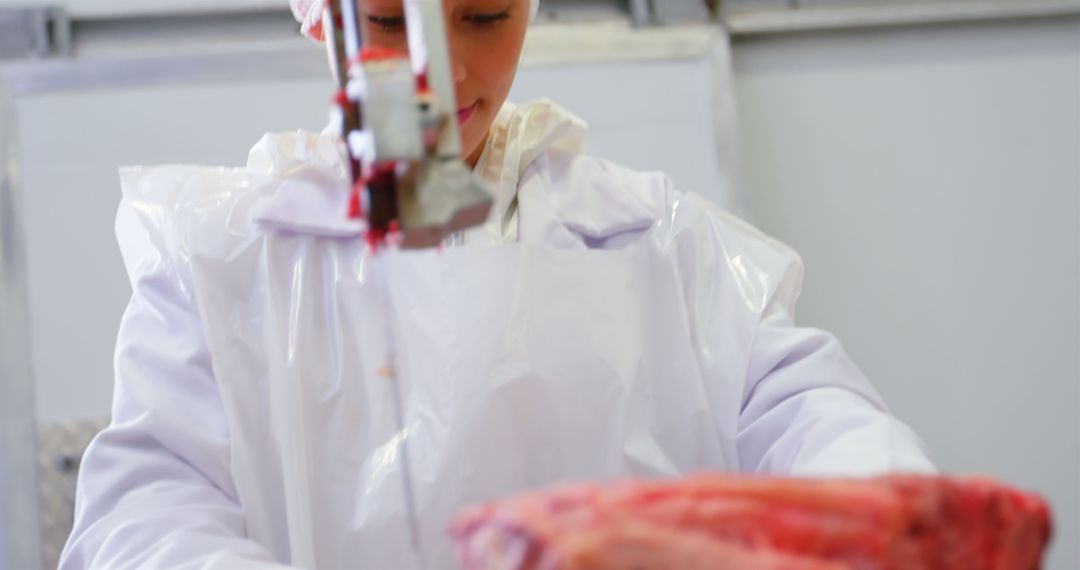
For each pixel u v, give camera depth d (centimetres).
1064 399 257
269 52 247
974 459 254
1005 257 261
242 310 122
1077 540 253
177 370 118
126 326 123
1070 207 263
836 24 262
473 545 56
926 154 262
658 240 130
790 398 119
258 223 123
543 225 129
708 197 251
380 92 70
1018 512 62
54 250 238
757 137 260
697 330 128
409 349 121
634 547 53
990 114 265
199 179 127
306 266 123
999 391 256
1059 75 268
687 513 56
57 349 235
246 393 118
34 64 242
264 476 117
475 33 116
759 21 259
